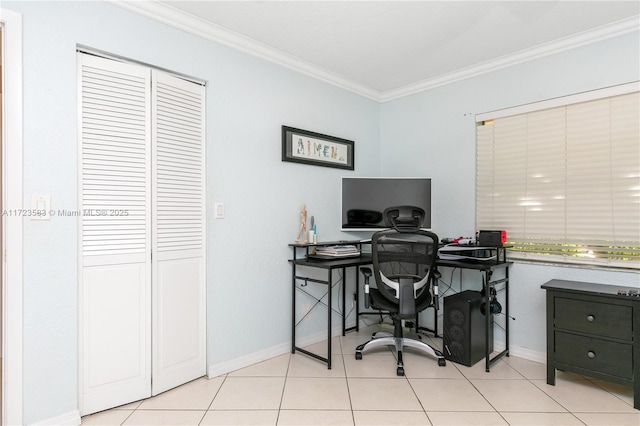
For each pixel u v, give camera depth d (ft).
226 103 8.43
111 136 6.65
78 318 6.29
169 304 7.44
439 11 7.40
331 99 11.02
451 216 10.91
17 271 5.63
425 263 8.61
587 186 8.48
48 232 5.91
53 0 5.96
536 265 9.12
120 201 6.76
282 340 9.59
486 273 8.41
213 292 8.16
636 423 6.22
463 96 10.64
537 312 9.08
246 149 8.82
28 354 5.72
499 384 7.74
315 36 8.48
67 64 6.11
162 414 6.52
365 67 10.32
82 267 6.34
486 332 8.45
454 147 10.85
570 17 7.62
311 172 10.44
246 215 8.82
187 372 7.75
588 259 8.47
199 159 8.03
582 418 6.39
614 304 6.97
